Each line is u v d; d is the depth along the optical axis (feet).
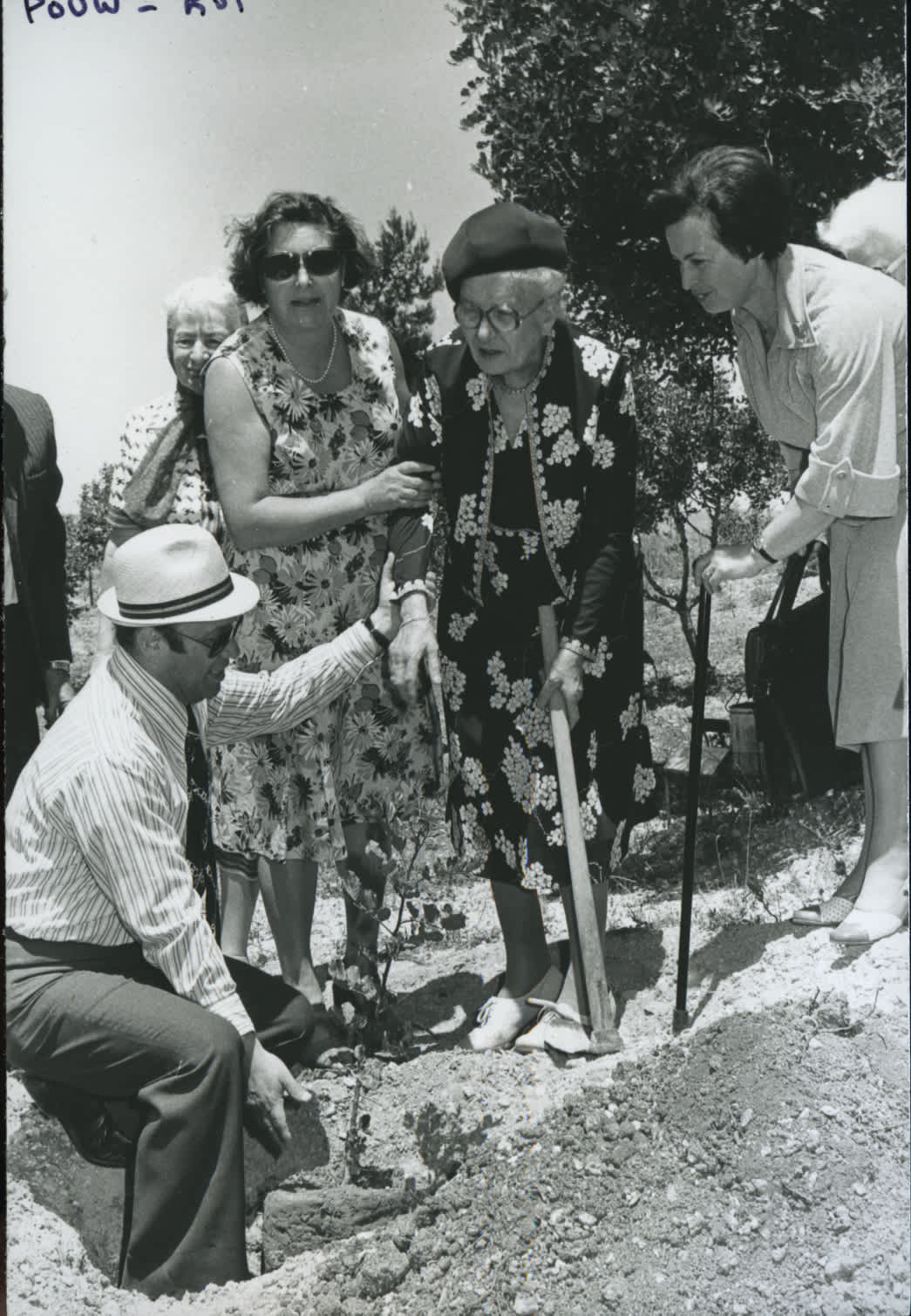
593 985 10.00
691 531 16.42
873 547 10.07
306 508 9.98
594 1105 9.37
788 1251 8.27
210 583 8.91
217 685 9.22
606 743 10.09
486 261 8.99
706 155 9.66
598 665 9.90
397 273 14.57
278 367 10.00
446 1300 8.36
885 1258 8.11
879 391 9.59
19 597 11.54
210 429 10.03
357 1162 9.18
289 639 10.29
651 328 14.84
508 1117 9.53
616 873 14.14
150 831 8.75
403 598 10.43
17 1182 9.46
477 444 9.80
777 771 13.35
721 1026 9.60
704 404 15.11
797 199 13.26
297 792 10.27
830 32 13.21
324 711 10.26
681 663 16.48
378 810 10.62
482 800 10.23
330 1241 8.95
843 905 11.00
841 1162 8.61
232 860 10.85
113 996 8.70
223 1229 8.63
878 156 13.26
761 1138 8.83
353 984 10.36
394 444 10.36
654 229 14.33
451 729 10.40
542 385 9.56
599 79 13.82
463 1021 11.16
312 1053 10.38
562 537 9.79
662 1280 8.23
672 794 15.34
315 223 9.78
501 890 10.37
